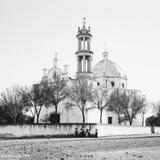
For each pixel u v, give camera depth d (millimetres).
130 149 22156
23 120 65250
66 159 15523
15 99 61156
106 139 38375
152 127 67750
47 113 68875
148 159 15570
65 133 48781
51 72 73938
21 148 22578
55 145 26391
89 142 31531
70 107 63969
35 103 58031
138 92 80188
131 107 69750
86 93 59125
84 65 67250
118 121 72000
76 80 62781
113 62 85188
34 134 49188
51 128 49188
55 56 75188
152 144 27906
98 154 18281
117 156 17094
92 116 66062
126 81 83938
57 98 58344
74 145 26469
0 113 62031
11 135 49906
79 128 48656
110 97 66500
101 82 79812
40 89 58438
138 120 78125
